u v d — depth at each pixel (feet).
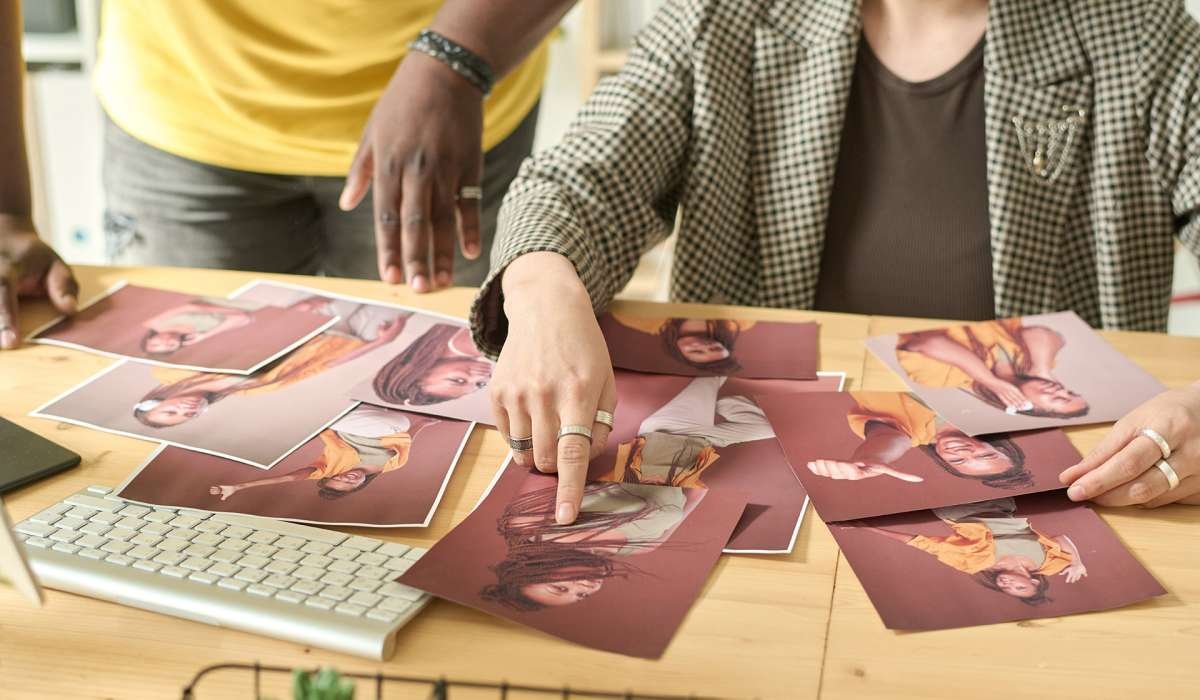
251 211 5.00
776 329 3.65
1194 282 7.27
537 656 2.15
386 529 2.56
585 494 2.69
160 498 2.64
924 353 3.46
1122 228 3.98
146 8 4.63
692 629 2.23
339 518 2.58
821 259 4.25
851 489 2.72
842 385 3.28
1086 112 3.95
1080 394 3.19
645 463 2.84
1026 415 3.08
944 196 4.12
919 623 2.26
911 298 4.19
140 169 4.92
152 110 4.79
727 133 4.08
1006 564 2.45
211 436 2.95
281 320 3.67
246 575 2.32
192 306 3.77
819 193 4.09
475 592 2.30
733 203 4.17
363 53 4.69
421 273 3.91
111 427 3.00
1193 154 3.87
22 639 2.19
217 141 4.79
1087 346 3.47
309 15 4.54
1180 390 2.85
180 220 4.96
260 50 4.60
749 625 2.24
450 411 3.09
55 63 9.01
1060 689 2.09
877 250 4.18
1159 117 3.89
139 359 3.40
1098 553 2.49
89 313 3.72
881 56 4.12
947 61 4.06
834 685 2.09
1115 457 2.67
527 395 2.80
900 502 2.66
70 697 2.04
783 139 4.12
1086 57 3.94
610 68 9.03
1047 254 4.05
